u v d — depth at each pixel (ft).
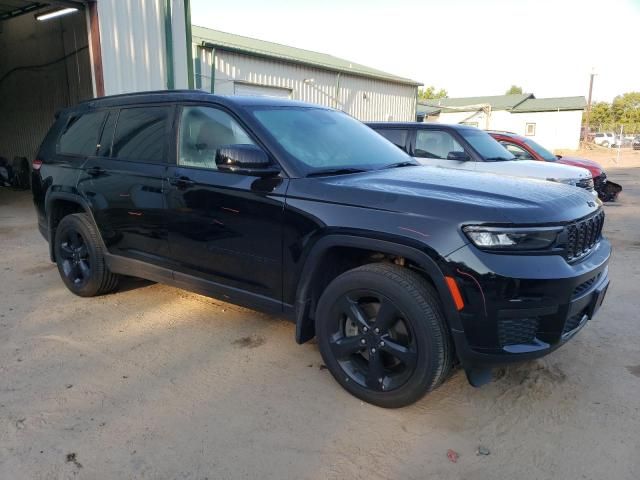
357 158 12.35
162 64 33.65
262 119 11.92
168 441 8.98
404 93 80.69
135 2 31.94
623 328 13.92
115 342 12.89
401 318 9.53
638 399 10.39
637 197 43.42
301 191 10.55
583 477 8.18
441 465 8.46
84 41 41.45
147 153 13.65
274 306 11.32
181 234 12.67
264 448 8.84
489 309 8.68
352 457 8.63
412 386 9.44
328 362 10.66
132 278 17.84
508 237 8.71
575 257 9.60
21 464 8.36
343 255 10.80
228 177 11.69
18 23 48.37
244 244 11.46
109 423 9.48
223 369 11.55
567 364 11.86
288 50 68.90
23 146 52.24
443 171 12.13
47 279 18.06
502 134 33.63
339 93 67.00
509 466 8.45
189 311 14.96
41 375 11.21
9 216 31.81
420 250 9.04
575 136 141.59
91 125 15.72
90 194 14.94
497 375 11.35
